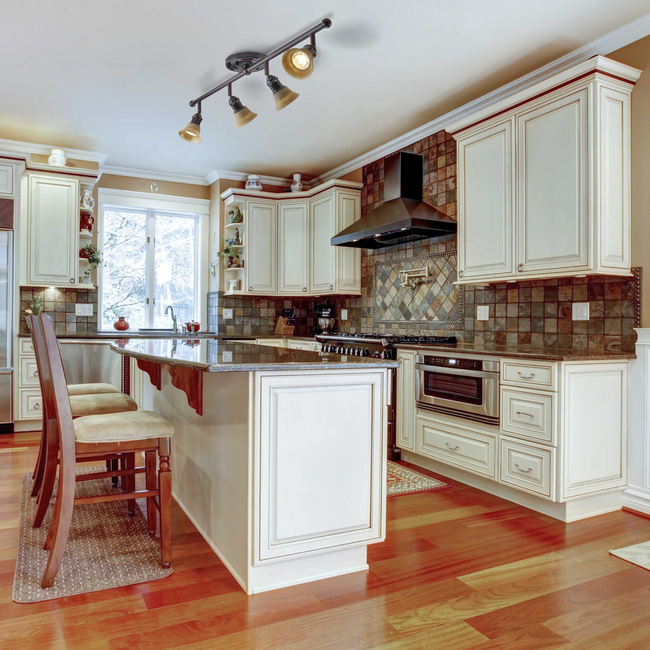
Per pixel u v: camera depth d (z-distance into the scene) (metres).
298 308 6.17
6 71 3.40
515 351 2.93
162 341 3.21
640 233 2.79
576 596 1.89
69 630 1.63
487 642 1.61
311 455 1.94
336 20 2.81
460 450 3.23
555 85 2.86
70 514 1.92
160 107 3.97
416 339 3.96
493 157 3.28
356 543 2.04
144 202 5.68
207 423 2.35
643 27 2.79
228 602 1.82
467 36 2.96
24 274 4.64
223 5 2.69
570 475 2.61
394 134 4.53
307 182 6.07
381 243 4.63
